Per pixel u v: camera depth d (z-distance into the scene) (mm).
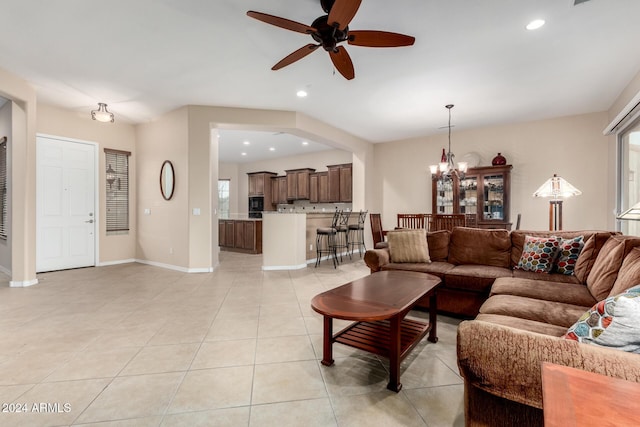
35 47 2961
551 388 692
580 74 3477
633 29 2621
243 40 2842
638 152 3662
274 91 4039
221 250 7672
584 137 4832
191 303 3236
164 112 4930
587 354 897
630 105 3199
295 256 5129
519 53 3033
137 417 1493
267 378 1834
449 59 3158
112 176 5367
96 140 5156
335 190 7906
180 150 4773
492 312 1817
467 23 2559
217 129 5016
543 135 5141
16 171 3846
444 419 1485
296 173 8680
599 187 4711
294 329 2564
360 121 5336
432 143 6270
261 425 1443
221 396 1659
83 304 3176
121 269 4949
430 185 6285
